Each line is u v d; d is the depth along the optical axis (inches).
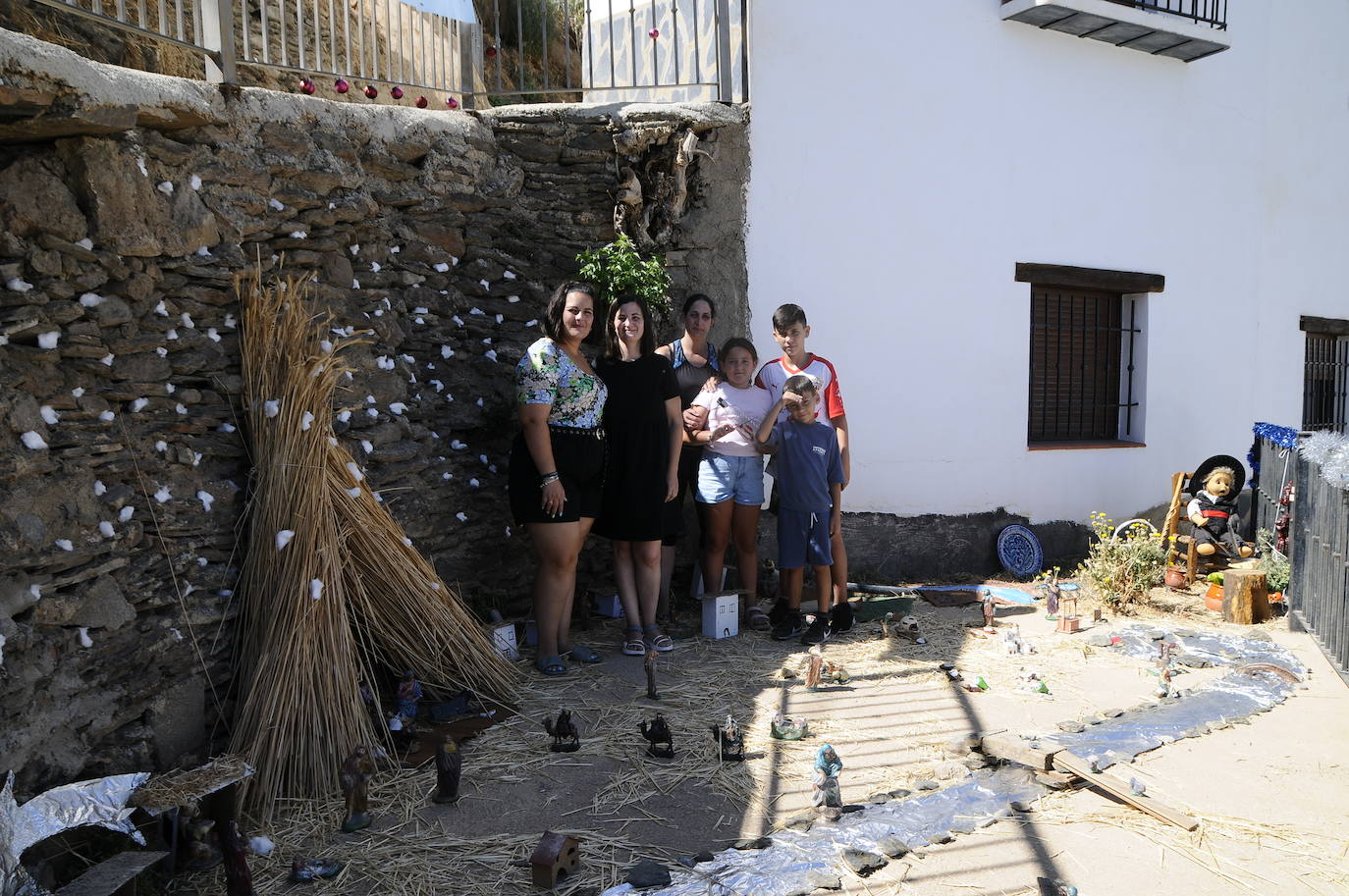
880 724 159.0
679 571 238.5
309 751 131.3
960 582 273.3
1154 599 255.0
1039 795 133.1
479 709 161.5
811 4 245.1
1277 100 347.6
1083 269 301.1
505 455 212.2
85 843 110.2
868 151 257.6
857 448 262.7
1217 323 337.4
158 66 195.8
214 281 147.0
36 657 112.7
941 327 274.1
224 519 144.5
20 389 115.5
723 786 135.1
